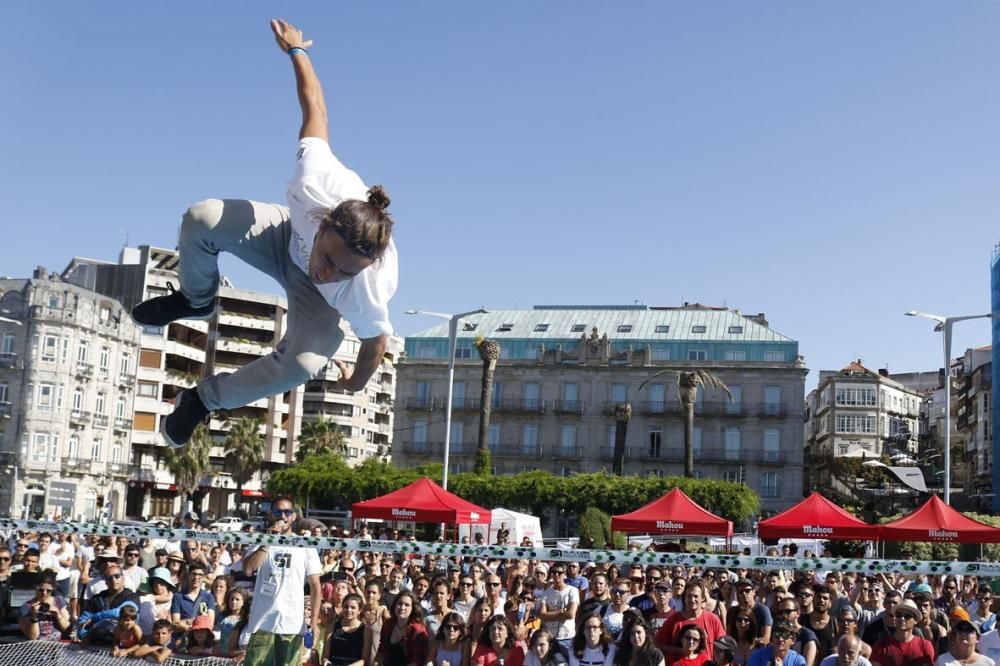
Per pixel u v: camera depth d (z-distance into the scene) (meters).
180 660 9.42
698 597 10.67
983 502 85.94
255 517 77.94
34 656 9.48
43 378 69.94
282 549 8.80
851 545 38.16
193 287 4.32
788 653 9.63
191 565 11.66
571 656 9.88
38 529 9.62
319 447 82.88
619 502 62.88
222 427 88.56
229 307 90.44
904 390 116.25
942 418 113.88
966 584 17.09
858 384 107.31
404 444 83.12
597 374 81.38
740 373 79.25
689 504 23.72
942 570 9.20
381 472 63.59
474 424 82.50
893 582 17.88
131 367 79.44
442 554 9.17
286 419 94.06
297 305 4.17
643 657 9.62
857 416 106.81
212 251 4.15
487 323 86.50
